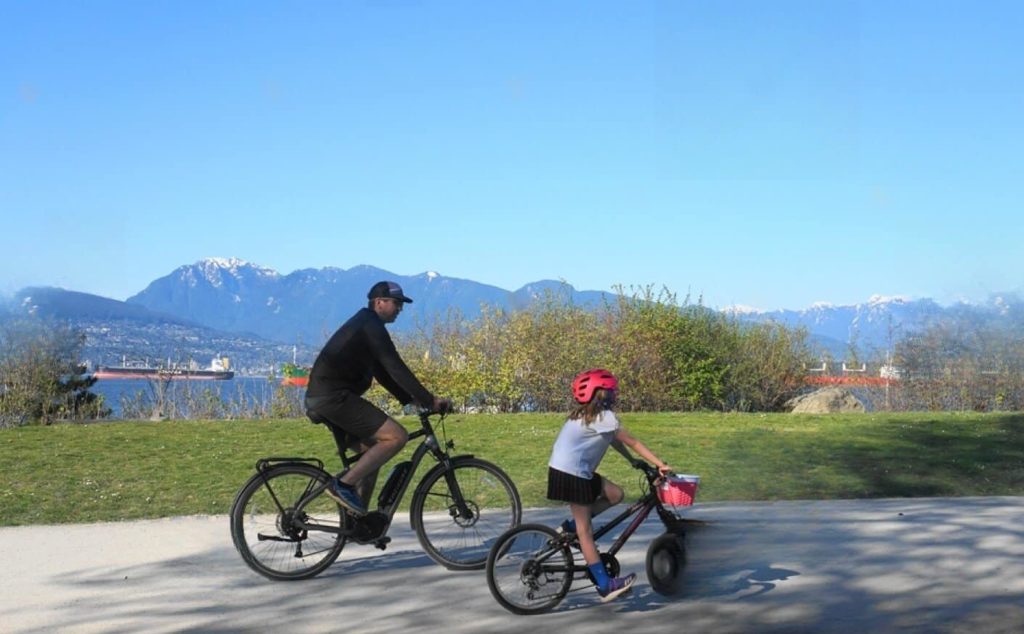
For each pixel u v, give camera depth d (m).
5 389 20.31
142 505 10.23
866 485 11.52
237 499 7.27
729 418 19.98
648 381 23.16
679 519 6.92
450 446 7.96
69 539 8.63
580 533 6.54
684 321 23.78
